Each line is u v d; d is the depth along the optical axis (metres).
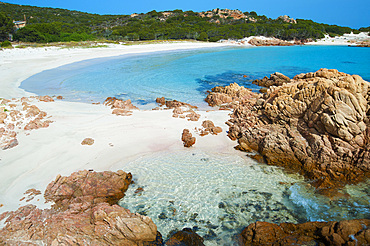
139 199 10.19
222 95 21.22
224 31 87.56
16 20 86.38
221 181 11.31
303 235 7.99
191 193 10.56
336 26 105.25
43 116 16.61
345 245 6.98
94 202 9.82
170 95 23.78
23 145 13.30
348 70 35.88
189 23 99.94
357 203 9.80
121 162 12.57
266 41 82.31
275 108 14.03
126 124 16.42
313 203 9.91
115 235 7.94
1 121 14.80
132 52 54.16
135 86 26.97
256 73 34.47
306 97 12.87
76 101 21.28
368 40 84.75
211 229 8.84
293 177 11.56
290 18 108.19
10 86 25.16
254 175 11.73
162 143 14.43
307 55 55.22
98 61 42.00
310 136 12.33
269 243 7.93
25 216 8.71
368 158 10.90
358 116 11.26
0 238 7.70
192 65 40.47
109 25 98.31
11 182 10.63
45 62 37.84
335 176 11.05
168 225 9.00
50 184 10.38
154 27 86.12
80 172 10.70
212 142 14.60
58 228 8.05
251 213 9.54
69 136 14.48
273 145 12.73
